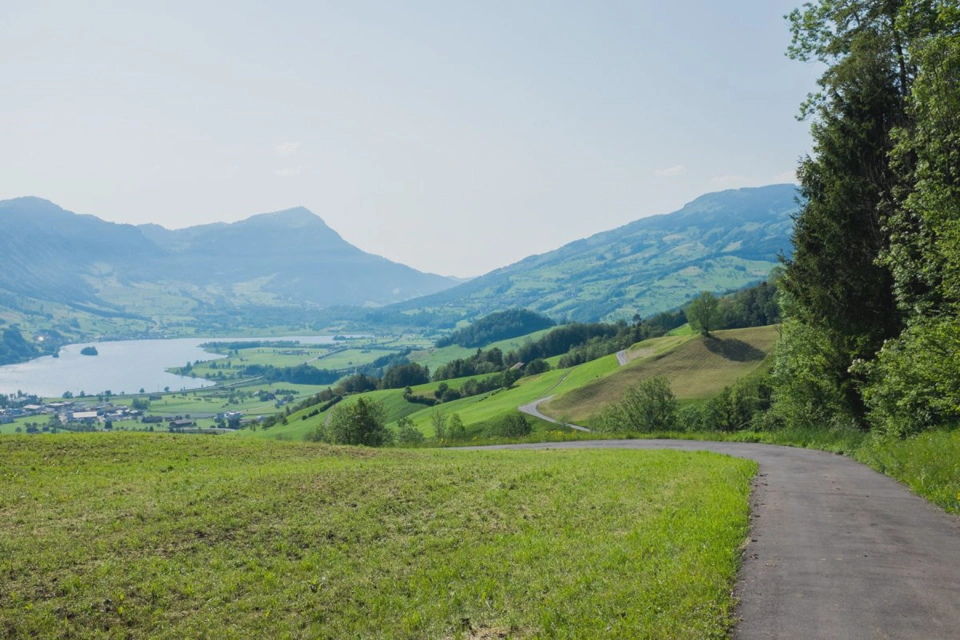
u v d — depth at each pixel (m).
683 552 12.30
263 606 11.85
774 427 53.66
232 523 15.95
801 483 20.30
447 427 107.25
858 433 32.62
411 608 11.76
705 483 20.11
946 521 14.36
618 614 9.87
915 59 22.48
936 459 18.84
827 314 33.59
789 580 10.67
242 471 23.20
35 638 10.17
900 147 22.31
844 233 32.25
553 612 10.39
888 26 29.22
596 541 14.27
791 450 32.88
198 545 14.44
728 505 15.84
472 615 11.12
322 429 110.62
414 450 38.12
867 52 30.25
